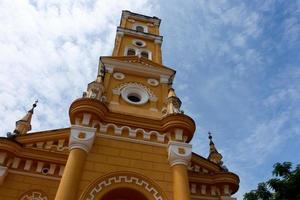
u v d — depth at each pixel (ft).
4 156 57.82
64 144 63.21
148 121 60.80
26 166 58.44
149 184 52.24
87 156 53.31
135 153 56.03
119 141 57.00
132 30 99.40
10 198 54.29
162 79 77.10
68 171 49.49
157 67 79.00
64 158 60.18
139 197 52.03
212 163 67.92
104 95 68.49
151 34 99.86
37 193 55.88
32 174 57.77
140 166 54.34
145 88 74.13
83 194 48.32
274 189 60.59
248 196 62.90
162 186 52.37
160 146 58.13
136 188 51.29
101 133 57.21
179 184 51.44
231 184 63.72
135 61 80.18
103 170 52.24
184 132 59.62
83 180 50.06
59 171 59.00
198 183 63.26
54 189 56.80
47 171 58.85
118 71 76.54
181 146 56.80
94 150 54.54
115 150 55.57
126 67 77.25
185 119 59.72
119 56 80.18
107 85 71.56
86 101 58.13
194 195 61.67
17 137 61.98
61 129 64.28
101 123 58.65
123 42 94.53
